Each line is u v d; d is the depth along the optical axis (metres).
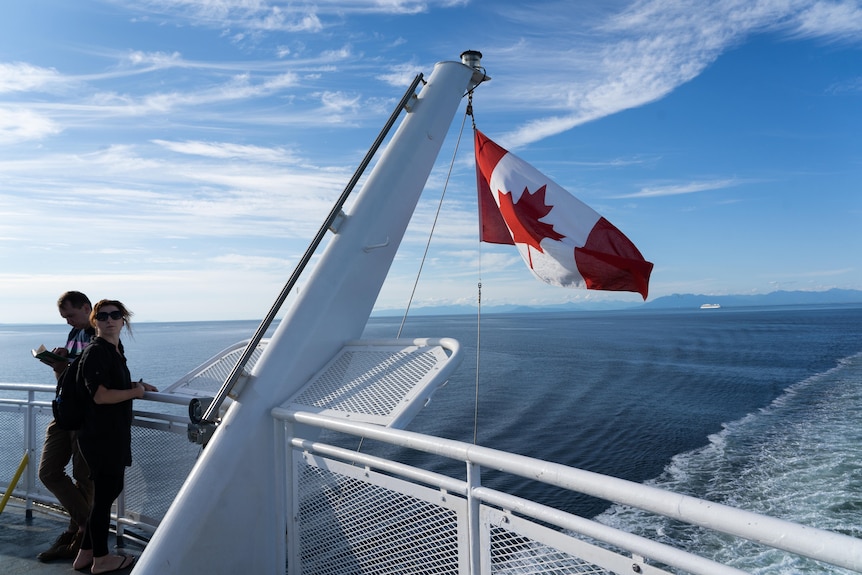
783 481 15.16
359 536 2.47
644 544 1.43
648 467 17.86
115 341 3.61
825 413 24.22
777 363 45.25
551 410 27.56
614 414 26.27
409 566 2.24
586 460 19.19
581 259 4.33
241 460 2.88
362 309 3.49
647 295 4.38
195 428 2.95
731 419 24.34
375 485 2.38
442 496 2.09
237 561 2.84
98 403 3.44
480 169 4.98
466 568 2.00
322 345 3.25
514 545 1.83
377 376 2.89
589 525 1.57
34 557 3.95
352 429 2.49
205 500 2.77
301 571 2.83
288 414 2.87
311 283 3.33
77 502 3.98
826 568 9.28
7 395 38.53
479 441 22.20
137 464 4.05
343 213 3.54
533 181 4.54
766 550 10.08
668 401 29.41
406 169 3.74
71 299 4.14
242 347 4.15
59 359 3.98
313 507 2.75
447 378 2.68
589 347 65.25
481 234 5.00
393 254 3.68
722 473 16.50
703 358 50.66
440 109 3.98
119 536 4.10
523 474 1.76
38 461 4.64
